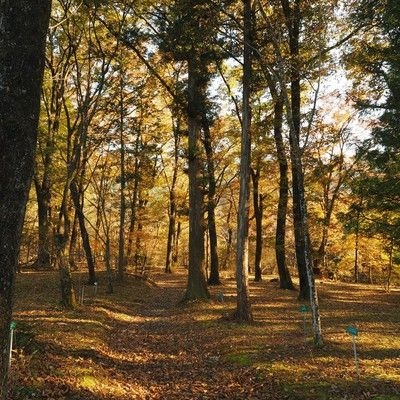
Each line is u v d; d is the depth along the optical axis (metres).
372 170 17.77
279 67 11.91
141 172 30.05
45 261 30.41
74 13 15.97
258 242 33.94
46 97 25.34
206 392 8.52
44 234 23.02
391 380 8.34
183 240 57.47
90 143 23.33
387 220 18.33
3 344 4.31
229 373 9.59
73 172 17.16
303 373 9.00
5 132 4.24
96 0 16.22
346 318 15.98
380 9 15.59
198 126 21.44
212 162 25.70
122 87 22.28
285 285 26.61
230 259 54.34
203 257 21.09
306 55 13.81
